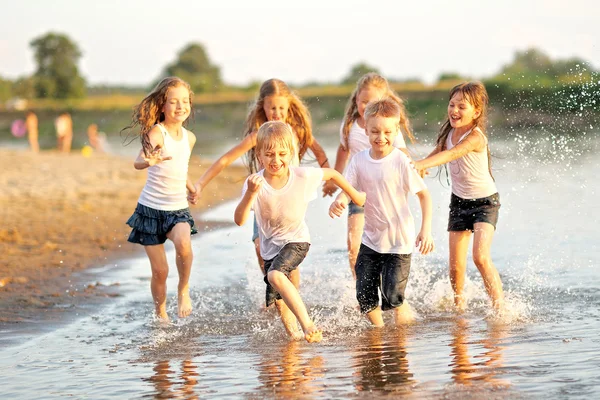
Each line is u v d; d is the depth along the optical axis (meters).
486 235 12.09
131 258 17.56
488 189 12.38
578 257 15.45
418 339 10.06
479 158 12.34
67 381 8.79
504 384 7.87
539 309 11.61
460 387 7.84
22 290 14.10
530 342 9.58
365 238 11.47
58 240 19.53
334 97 104.62
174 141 12.41
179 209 12.40
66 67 177.75
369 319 11.18
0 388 8.59
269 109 13.24
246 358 9.52
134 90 159.38
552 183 27.92
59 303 13.22
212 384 8.45
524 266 14.88
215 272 16.00
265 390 8.12
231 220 24.22
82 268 16.31
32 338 11.00
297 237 10.79
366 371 8.62
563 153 39.09
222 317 12.23
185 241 11.96
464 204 12.44
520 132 56.00
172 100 12.34
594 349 9.09
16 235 19.83
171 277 15.73
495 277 11.98
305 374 8.63
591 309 11.45
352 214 13.41
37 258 17.17
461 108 12.34
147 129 12.27
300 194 10.64
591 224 19.02
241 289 14.33
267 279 10.51
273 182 10.69
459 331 10.41
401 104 13.66
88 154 55.72
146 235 12.27
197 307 12.98
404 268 11.19
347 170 11.71
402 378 8.27
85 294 13.91
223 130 103.25
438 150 12.98
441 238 18.58
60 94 175.00
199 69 194.00
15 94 174.25
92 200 27.94
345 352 9.57
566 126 44.91
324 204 25.50
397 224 11.23
